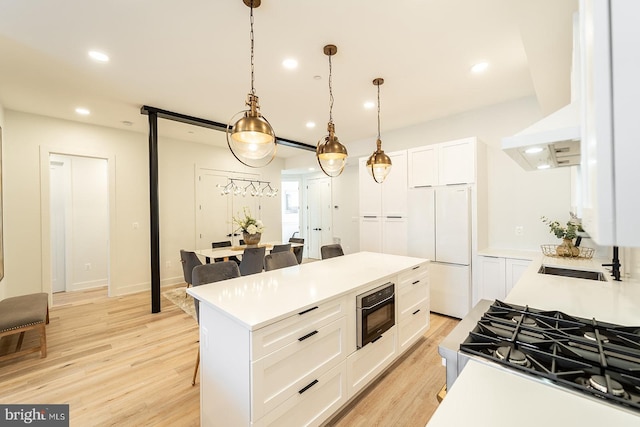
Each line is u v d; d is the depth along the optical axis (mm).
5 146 3484
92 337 2975
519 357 926
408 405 1926
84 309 3832
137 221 4684
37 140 3758
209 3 1793
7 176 3506
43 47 2252
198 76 2771
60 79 2789
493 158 3658
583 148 543
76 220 4891
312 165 6625
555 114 862
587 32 455
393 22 1999
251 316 1379
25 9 1814
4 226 3457
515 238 3545
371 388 2109
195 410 1889
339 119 4148
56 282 4738
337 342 1766
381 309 2129
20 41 2166
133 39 2166
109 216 4402
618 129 367
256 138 1877
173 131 4680
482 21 1995
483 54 2426
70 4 1777
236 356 1391
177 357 2564
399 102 3508
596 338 1017
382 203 4211
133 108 3598
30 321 2477
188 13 1882
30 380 2213
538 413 699
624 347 963
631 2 358
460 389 800
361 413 1856
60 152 3938
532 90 3182
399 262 2746
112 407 1916
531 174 3430
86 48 2277
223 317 1487
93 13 1868
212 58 2451
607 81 374
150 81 2867
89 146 4195
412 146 4465
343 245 6938
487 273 3287
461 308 3369
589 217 466
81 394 2049
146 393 2061
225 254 4145
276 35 2137
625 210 365
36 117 3752
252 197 6406
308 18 1948
